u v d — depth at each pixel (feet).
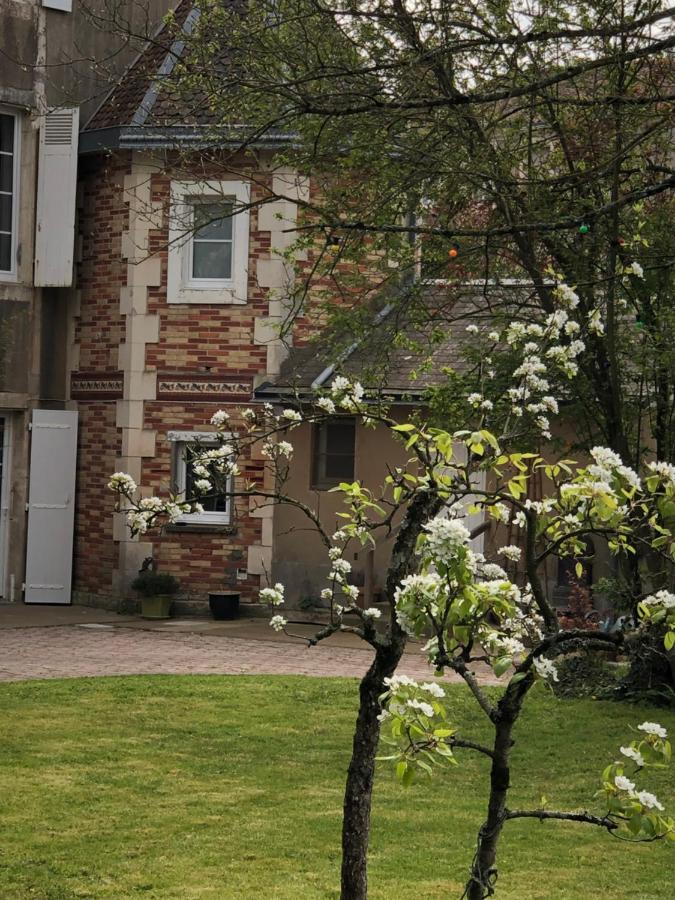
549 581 56.39
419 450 19.29
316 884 24.08
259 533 62.75
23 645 52.65
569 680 43.75
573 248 38.58
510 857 26.50
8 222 65.26
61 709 39.11
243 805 29.58
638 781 32.60
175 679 44.42
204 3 36.50
